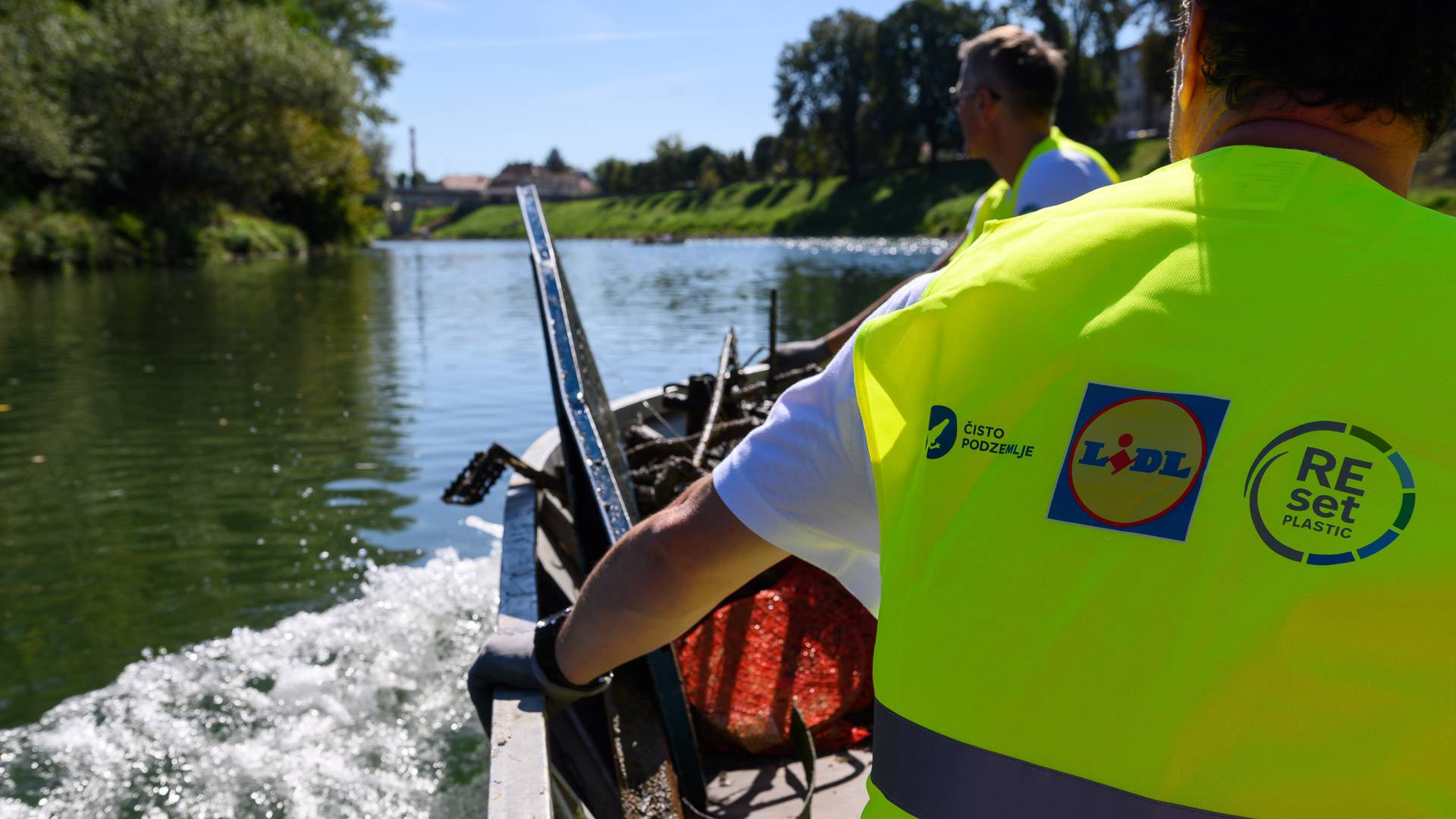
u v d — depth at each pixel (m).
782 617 2.37
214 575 5.48
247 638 4.71
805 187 89.56
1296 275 0.64
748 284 26.73
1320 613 0.59
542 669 1.28
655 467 3.13
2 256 28.55
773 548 0.88
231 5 40.38
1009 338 0.71
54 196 32.94
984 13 72.88
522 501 3.12
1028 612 0.66
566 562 3.38
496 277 31.30
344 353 13.62
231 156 38.31
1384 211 0.67
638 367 12.18
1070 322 0.69
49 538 6.07
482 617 4.93
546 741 1.45
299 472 7.51
